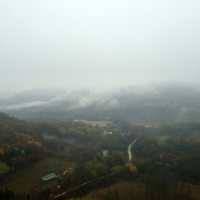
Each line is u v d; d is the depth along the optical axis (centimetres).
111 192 11325
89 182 12556
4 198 10288
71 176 12938
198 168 14700
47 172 13675
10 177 12888
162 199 10931
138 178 13225
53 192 11238
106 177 13300
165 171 14438
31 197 10581
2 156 14500
